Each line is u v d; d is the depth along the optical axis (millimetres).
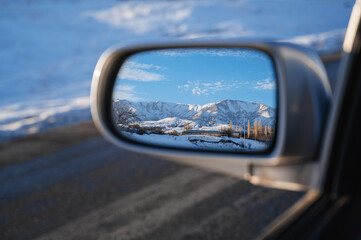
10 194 3674
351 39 1048
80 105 9445
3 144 6031
